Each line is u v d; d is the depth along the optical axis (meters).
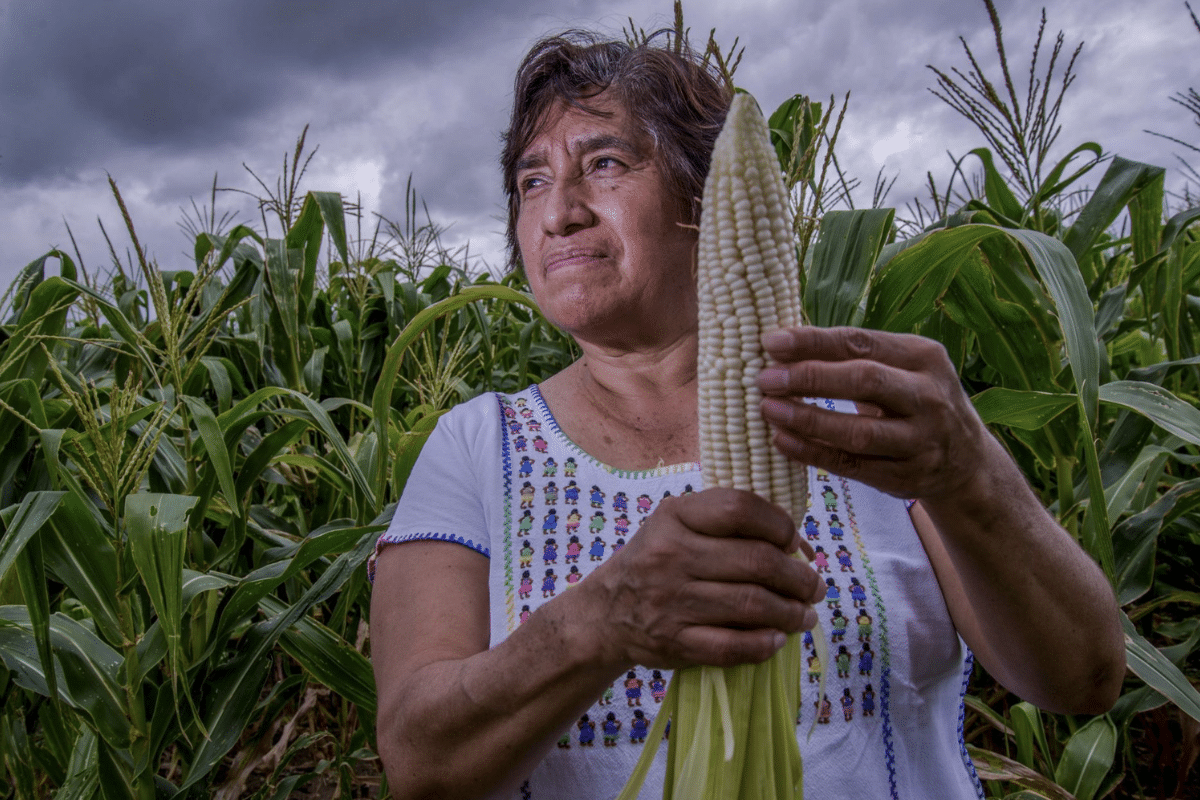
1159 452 2.32
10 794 2.29
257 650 2.00
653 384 1.43
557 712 0.97
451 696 1.02
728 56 1.79
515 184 1.61
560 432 1.45
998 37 2.30
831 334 0.76
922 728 1.27
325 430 2.30
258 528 2.58
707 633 0.80
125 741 1.89
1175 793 2.50
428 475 1.43
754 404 0.81
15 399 2.17
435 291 4.32
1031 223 2.62
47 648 1.76
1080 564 1.07
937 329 2.64
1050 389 2.28
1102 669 1.14
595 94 1.31
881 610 1.27
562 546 1.31
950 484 0.86
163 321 2.19
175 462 2.32
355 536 2.03
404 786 1.10
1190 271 2.84
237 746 2.99
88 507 1.87
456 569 1.32
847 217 1.93
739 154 0.78
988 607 1.08
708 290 0.81
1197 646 2.46
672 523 0.82
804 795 1.19
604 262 1.30
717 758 0.87
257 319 3.06
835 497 1.37
